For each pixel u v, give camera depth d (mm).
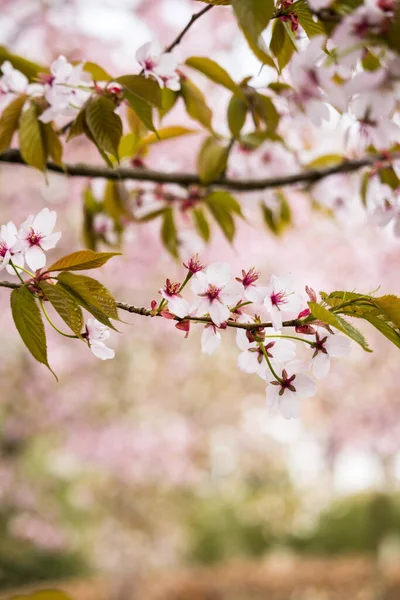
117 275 6199
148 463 10086
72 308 1053
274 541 18094
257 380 10352
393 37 806
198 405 10500
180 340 8719
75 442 9625
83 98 1525
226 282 1068
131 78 1442
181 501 14820
